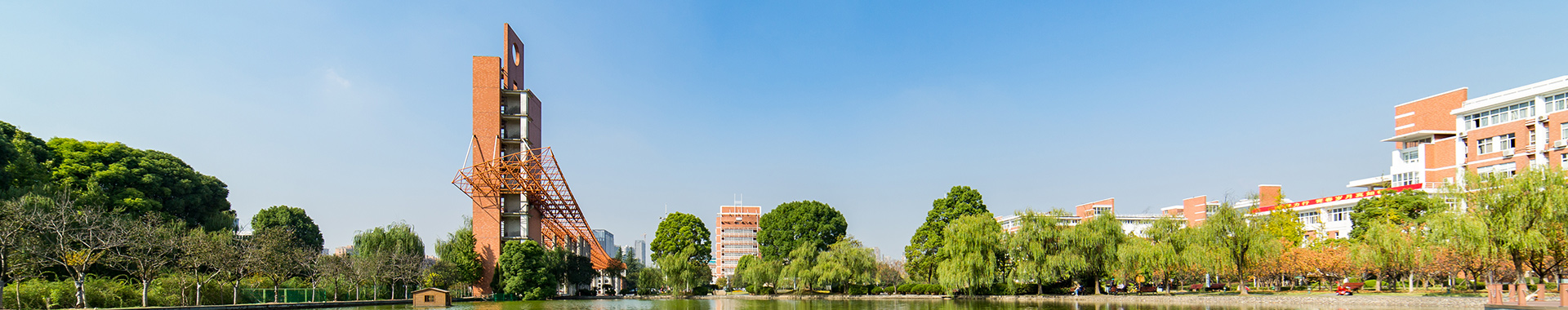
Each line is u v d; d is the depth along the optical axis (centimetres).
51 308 5006
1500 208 5056
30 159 7212
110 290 5534
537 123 10050
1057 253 7362
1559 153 7444
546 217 10938
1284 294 6750
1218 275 7662
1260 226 6706
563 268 10769
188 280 6178
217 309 5697
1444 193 5391
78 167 7831
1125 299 6788
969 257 7288
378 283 8306
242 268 6294
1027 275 7369
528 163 9294
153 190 8300
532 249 9350
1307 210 11350
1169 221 7250
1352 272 7362
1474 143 8612
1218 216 6769
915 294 9331
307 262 7550
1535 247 4847
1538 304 4053
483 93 9312
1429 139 9725
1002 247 7562
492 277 9156
